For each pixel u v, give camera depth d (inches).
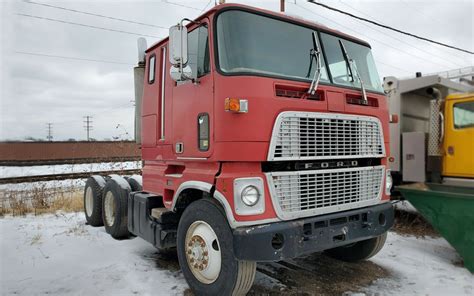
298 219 139.0
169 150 174.2
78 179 474.6
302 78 149.3
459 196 184.9
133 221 205.9
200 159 147.4
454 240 190.4
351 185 157.5
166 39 182.2
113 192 242.4
